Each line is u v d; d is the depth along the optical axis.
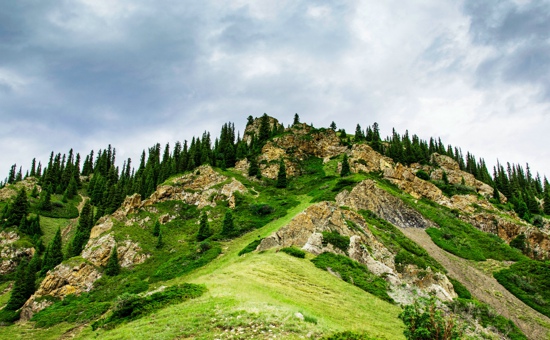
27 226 117.19
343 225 69.25
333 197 99.00
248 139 187.25
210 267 69.06
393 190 113.56
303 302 36.22
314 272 49.50
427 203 112.50
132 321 27.86
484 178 163.50
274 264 49.22
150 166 158.25
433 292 57.47
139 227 97.50
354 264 57.19
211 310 25.62
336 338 18.94
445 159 157.00
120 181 149.88
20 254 102.69
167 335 21.33
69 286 75.25
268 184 130.00
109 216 103.06
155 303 29.95
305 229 68.88
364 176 113.12
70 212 141.12
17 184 157.88
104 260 83.38
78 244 96.62
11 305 73.56
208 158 141.50
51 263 89.88
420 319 24.69
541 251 91.25
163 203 112.38
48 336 57.94
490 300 63.72
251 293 33.94
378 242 69.38
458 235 93.38
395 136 190.88
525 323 57.34
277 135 166.00
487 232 101.88
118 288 72.12
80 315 63.62
